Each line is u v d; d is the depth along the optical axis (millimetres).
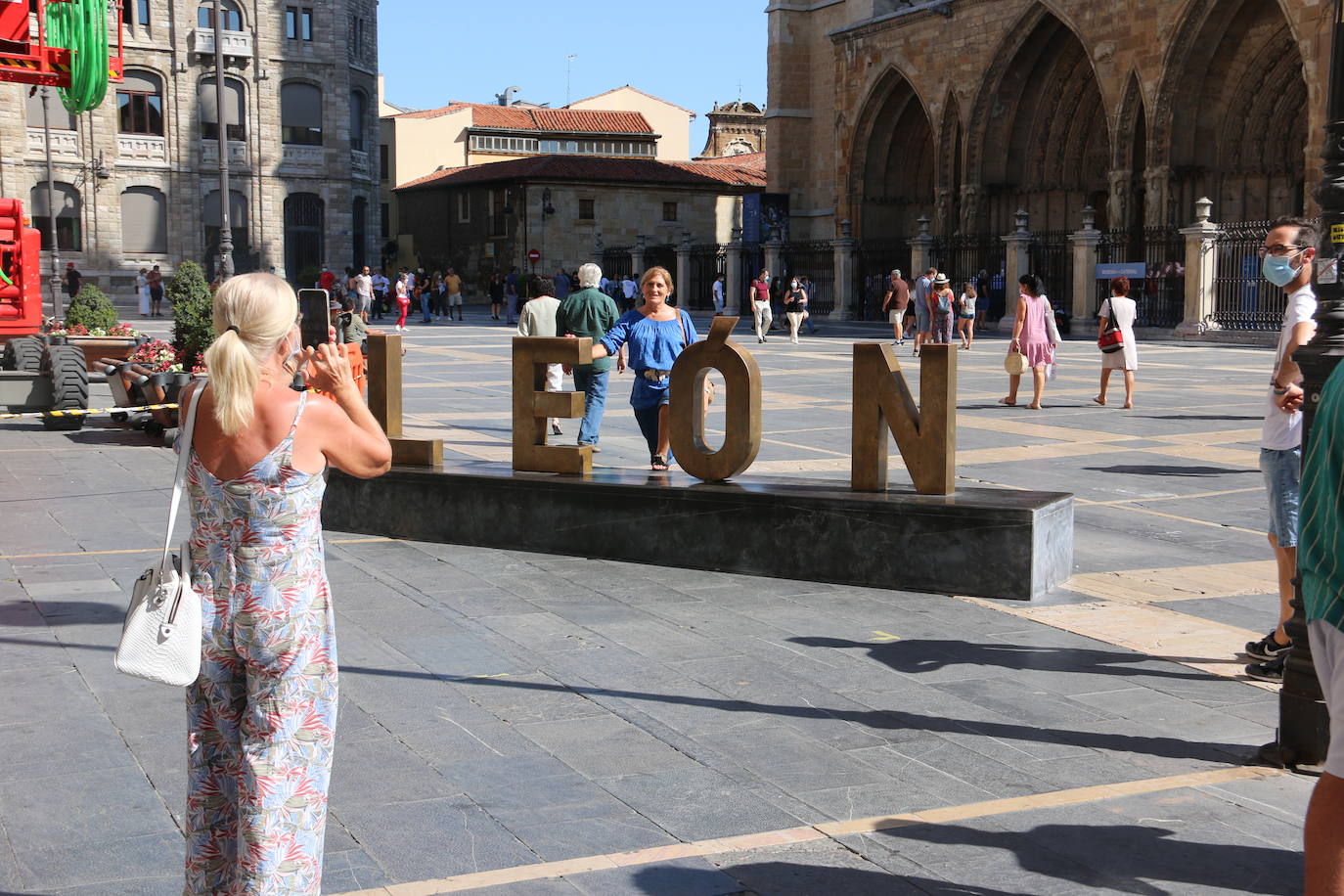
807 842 4316
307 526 3434
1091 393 19594
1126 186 39781
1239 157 38500
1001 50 44594
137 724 5383
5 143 48750
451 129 69750
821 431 14945
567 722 5449
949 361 7840
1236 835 4406
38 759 4984
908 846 4297
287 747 3381
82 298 20938
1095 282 36438
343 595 7574
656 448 10250
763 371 23859
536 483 8789
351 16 56406
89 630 6766
